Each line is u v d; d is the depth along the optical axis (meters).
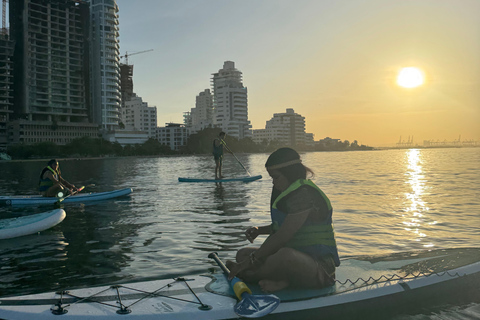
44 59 141.75
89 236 6.17
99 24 159.25
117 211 8.75
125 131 164.00
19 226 6.29
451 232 6.02
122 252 5.12
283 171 2.81
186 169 33.16
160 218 7.71
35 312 2.56
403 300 2.90
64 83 147.50
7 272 4.32
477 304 2.93
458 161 39.31
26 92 138.00
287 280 2.89
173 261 4.64
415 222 6.89
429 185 13.81
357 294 2.85
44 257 4.94
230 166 35.75
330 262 2.90
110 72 162.75
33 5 139.25
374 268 3.39
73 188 11.15
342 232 6.14
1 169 45.75
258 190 12.62
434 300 2.95
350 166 32.19
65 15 147.50
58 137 146.25
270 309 2.51
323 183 15.26
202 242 5.59
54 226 7.05
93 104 160.88
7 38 144.00
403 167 28.83
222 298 2.81
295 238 2.86
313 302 2.71
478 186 13.04
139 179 20.61
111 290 2.99
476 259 3.60
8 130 142.38
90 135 154.62
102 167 45.69
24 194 13.61
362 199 10.20
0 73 138.62
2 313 2.55
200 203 9.81
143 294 2.90
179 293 2.91
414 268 3.38
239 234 6.08
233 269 2.94
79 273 4.24
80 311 2.59
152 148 166.25
